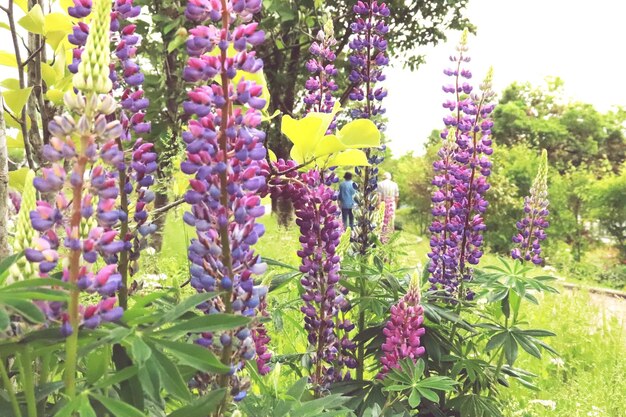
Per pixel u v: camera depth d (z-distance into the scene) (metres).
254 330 2.44
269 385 2.35
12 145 2.43
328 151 2.20
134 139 2.26
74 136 1.41
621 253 22.45
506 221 19.95
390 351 2.96
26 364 1.43
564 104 39.47
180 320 1.68
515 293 3.52
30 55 2.36
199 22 1.77
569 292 10.00
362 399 3.05
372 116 4.10
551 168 24.59
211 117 1.66
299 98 14.39
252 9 1.65
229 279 1.67
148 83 8.38
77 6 1.69
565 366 6.46
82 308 1.44
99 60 1.38
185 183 3.00
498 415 3.34
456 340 3.67
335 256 2.90
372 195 4.13
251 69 1.66
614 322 7.95
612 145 39.56
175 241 6.58
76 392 1.53
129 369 1.41
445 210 4.16
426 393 2.61
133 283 1.91
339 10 12.16
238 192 1.68
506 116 38.25
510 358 3.35
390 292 3.62
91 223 1.44
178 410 1.50
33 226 1.41
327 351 3.06
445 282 4.01
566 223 22.70
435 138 34.12
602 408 5.16
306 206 2.82
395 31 13.90
